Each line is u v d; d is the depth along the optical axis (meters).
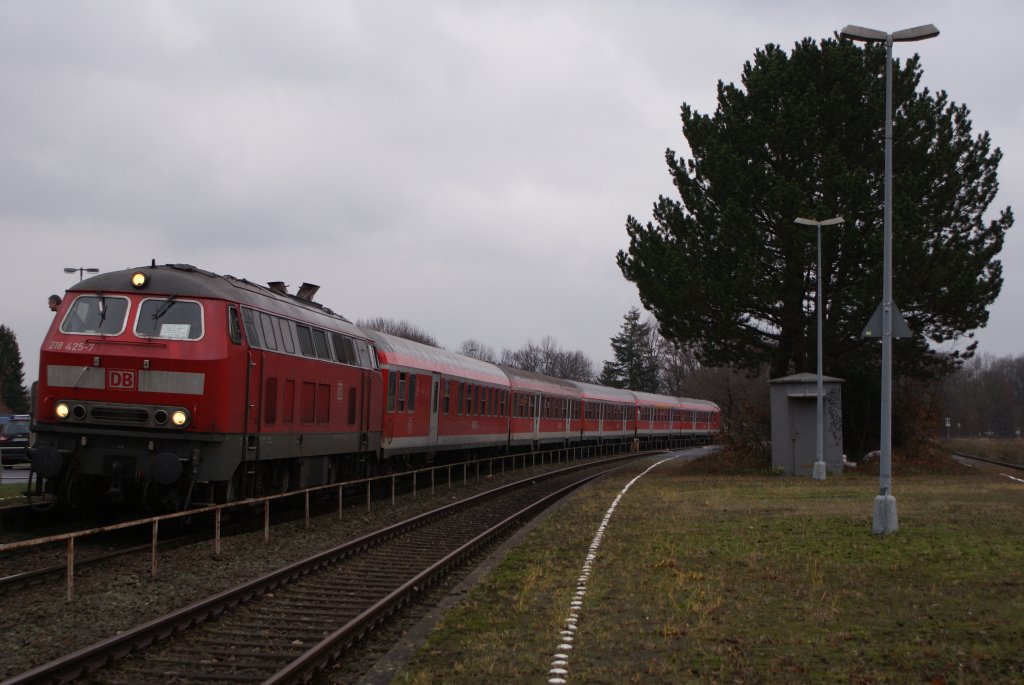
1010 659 7.78
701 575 11.99
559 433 46.62
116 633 9.12
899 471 34.56
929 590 10.82
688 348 35.31
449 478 28.62
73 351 14.82
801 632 8.92
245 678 7.75
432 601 11.53
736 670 7.68
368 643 9.28
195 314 14.96
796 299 32.38
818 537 15.48
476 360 36.44
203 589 11.38
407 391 26.56
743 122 32.78
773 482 29.48
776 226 32.16
